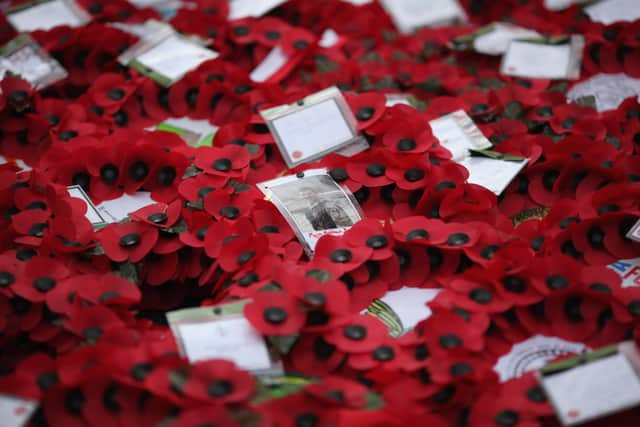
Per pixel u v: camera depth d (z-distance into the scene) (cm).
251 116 336
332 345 245
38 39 369
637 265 280
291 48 370
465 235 271
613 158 310
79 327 241
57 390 224
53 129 329
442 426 215
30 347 258
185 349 236
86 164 310
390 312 267
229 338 239
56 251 272
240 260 263
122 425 224
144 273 281
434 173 292
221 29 382
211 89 349
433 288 275
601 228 283
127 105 350
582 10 399
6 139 334
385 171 300
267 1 401
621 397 224
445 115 331
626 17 393
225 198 291
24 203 293
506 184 295
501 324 252
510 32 389
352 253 266
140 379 222
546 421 228
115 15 402
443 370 230
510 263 260
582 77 373
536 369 247
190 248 283
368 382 240
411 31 420
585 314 255
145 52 365
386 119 313
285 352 233
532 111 342
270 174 317
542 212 305
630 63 373
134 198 311
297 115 322
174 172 312
